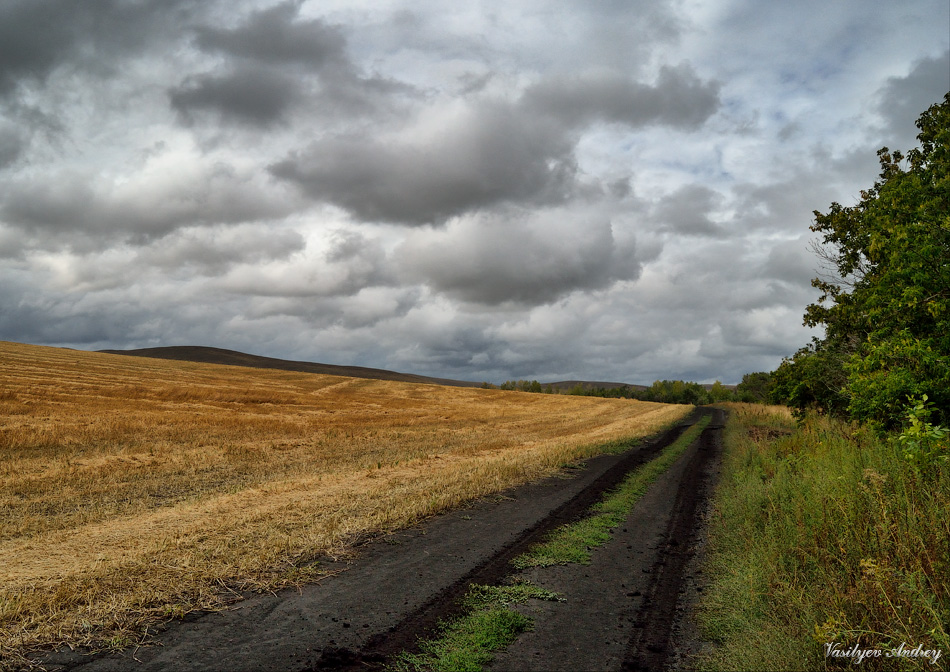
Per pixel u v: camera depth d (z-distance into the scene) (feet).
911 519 17.08
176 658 14.08
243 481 44.86
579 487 41.11
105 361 178.81
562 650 15.28
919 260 28.96
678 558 24.20
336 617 16.97
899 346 28.14
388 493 35.45
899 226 30.68
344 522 27.71
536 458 54.49
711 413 189.88
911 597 13.94
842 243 52.21
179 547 22.98
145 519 29.76
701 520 31.42
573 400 222.07
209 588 18.62
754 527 25.32
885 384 28.50
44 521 29.89
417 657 14.56
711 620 16.84
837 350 55.67
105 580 18.57
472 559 23.21
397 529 27.61
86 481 42.22
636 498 37.73
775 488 29.63
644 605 18.67
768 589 17.76
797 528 21.38
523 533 27.61
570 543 25.84
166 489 41.16
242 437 71.77
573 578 21.30
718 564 22.07
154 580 18.78
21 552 23.21
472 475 42.83
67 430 63.00
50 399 86.63
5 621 15.37
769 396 65.10
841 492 21.04
